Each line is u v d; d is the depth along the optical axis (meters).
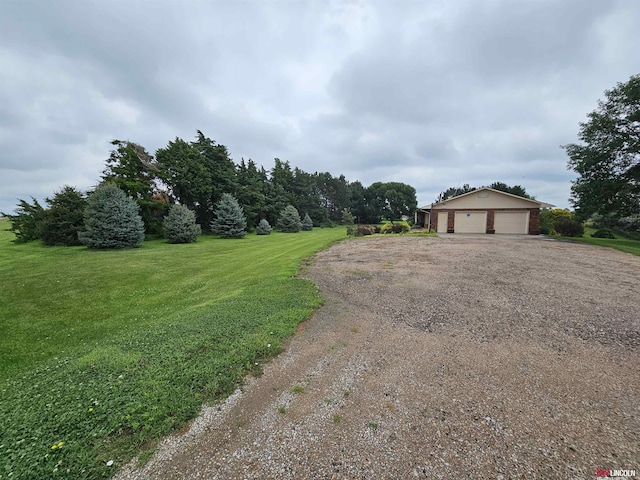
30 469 1.75
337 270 8.20
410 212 57.19
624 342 3.53
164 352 3.37
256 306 5.09
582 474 1.71
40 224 17.61
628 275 7.03
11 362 4.14
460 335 3.81
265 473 1.75
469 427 2.11
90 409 2.31
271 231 33.00
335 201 54.28
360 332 3.98
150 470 1.78
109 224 16.39
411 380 2.77
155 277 9.54
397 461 1.82
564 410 2.30
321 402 2.45
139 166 23.16
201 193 26.55
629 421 2.17
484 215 20.28
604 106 14.91
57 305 6.88
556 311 4.61
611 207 15.58
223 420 2.23
